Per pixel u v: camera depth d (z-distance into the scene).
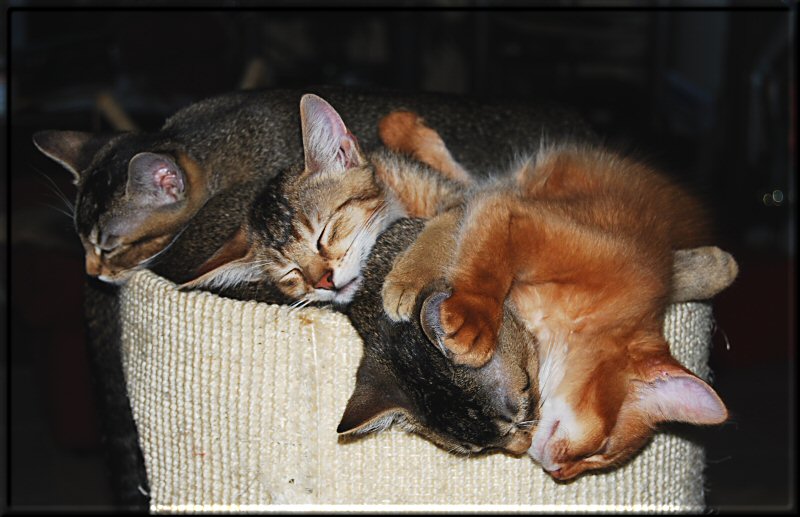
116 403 1.21
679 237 1.13
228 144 1.24
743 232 2.07
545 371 1.04
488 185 1.11
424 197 1.15
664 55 2.53
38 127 1.66
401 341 1.01
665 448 1.09
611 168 1.13
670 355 1.03
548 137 1.25
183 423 1.06
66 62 1.83
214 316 1.04
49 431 1.66
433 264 1.01
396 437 1.04
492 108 1.32
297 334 1.03
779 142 2.06
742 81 2.13
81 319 1.48
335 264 1.14
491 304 0.99
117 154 1.24
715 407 1.01
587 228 1.04
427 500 1.04
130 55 1.88
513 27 2.36
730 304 1.81
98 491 1.45
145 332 1.07
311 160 1.14
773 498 1.42
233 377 1.04
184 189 1.22
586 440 1.03
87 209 1.22
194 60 1.93
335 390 1.03
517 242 1.02
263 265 1.14
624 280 1.04
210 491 1.06
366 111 1.28
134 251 1.21
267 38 2.11
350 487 1.04
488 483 1.05
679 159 2.20
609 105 2.45
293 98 1.26
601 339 1.04
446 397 1.01
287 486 1.04
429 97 1.32
